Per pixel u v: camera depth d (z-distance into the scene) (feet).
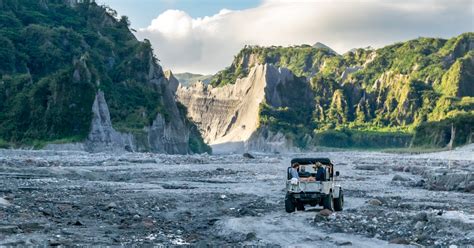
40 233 69.92
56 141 473.67
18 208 92.89
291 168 102.01
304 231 76.18
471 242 63.77
